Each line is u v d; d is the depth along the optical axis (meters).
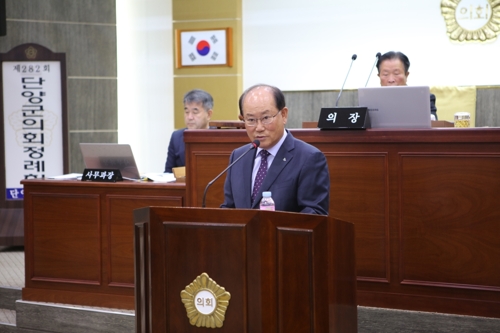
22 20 7.07
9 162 6.94
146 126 8.90
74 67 7.23
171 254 2.54
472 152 3.60
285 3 8.21
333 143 3.86
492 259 3.59
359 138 3.79
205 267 2.50
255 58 8.39
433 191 3.69
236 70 8.41
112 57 7.36
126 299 4.46
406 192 3.73
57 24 7.18
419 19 7.70
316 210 2.92
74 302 4.59
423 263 3.72
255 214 2.45
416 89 3.68
